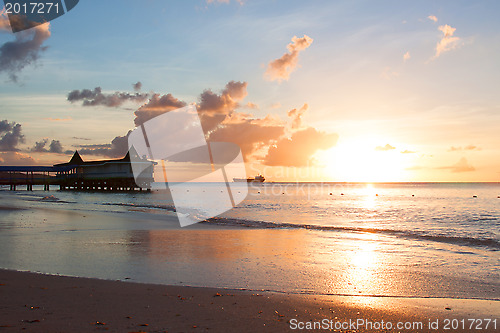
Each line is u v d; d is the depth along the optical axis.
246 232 18.20
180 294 7.04
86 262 10.28
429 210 41.22
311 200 65.62
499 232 21.55
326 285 8.41
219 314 5.82
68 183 94.00
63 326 5.02
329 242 15.33
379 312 6.30
